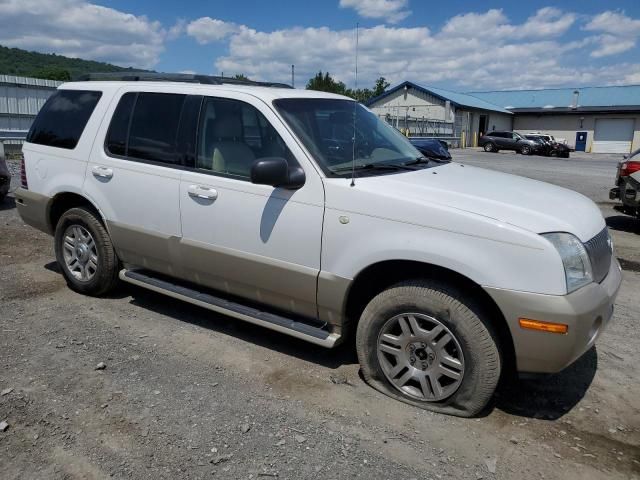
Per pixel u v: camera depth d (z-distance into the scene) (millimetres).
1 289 5301
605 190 15984
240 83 4777
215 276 4172
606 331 4785
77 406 3334
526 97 54594
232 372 3826
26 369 3752
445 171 4145
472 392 3256
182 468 2818
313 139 3801
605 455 3041
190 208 4160
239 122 4012
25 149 5418
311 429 3186
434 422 3303
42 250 6730
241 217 3891
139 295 5289
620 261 7328
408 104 47531
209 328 4570
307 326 3809
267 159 3477
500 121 51469
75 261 5184
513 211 3215
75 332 4379
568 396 3670
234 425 3193
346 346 4316
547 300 2975
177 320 4719
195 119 4223
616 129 46750
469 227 3129
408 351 3443
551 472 2883
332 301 3611
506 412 3449
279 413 3336
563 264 3004
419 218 3256
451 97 47656
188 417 3256
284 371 3867
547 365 3088
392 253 3305
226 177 3998
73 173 4949
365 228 3408
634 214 9688
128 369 3807
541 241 3006
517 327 3062
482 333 3186
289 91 4305
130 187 4527
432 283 3326
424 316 3328
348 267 3480
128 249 4711
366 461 2922
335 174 3623
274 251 3775
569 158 36312
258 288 3955
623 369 4082
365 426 3238
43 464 2816
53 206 5254
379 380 3602
